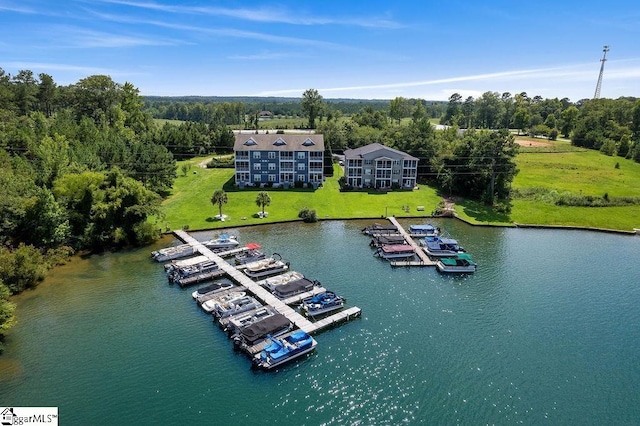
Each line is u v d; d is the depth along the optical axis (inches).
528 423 1306.6
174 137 5196.9
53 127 3924.7
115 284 2160.4
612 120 6879.9
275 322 1749.5
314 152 4023.1
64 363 1539.1
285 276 2210.9
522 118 7662.4
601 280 2304.4
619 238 3026.6
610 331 1811.0
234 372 1515.7
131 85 5556.1
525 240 2952.8
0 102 4852.4
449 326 1831.9
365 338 1742.1
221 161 4822.8
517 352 1656.0
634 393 1443.2
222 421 1296.8
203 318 1856.5
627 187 4124.0
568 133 7327.8
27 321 1801.2
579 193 3843.5
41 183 2691.9
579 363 1595.7
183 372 1507.1
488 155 3661.4
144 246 2679.6
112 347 1637.6
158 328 1771.7
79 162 3024.1
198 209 3376.0
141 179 3553.2
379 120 6825.8
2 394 1385.3
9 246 2228.1
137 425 1274.6
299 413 1334.9
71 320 1817.2
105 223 2640.3
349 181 4084.6
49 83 6117.1
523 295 2121.1
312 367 1555.1
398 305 2009.1
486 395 1422.2
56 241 2427.4
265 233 2960.1
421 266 2455.7
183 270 2215.8
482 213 3464.6
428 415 1332.4
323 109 7509.8
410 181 4121.6
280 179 4074.8
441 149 4443.9
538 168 4877.0
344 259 2529.5
